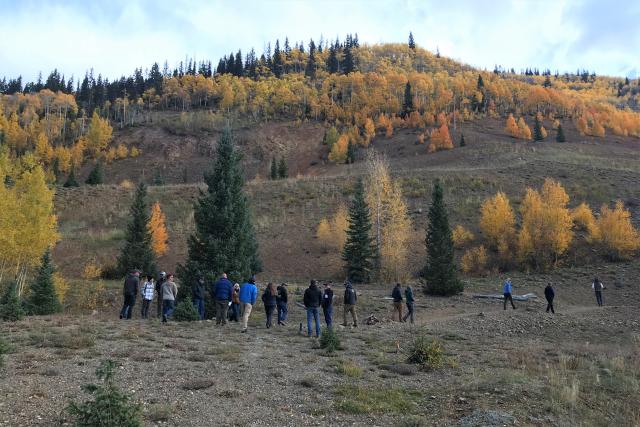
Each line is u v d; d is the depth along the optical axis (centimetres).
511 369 1021
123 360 902
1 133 10812
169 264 3906
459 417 670
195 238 2048
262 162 11194
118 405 531
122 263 3372
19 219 2444
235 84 16525
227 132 2131
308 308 1390
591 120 10888
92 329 1231
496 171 6072
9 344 918
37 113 14862
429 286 2923
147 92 17375
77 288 2839
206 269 1919
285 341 1268
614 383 909
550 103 12312
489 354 1240
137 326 1359
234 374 851
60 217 4975
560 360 1122
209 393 725
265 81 17725
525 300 2761
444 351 1257
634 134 10119
